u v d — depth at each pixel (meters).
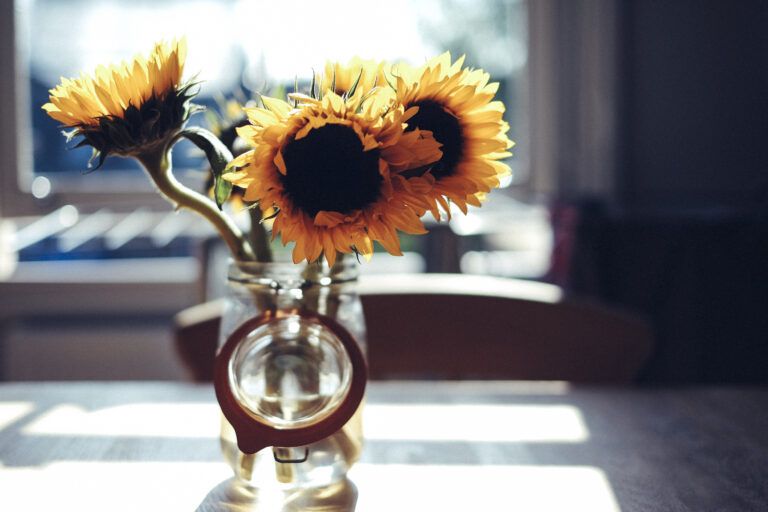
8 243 2.40
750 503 0.86
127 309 2.33
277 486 0.85
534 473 0.91
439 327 1.25
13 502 0.86
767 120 2.22
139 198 2.41
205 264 2.00
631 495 0.87
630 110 2.25
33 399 1.12
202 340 1.25
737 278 1.89
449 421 1.05
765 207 2.04
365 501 0.86
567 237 1.98
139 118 0.78
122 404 1.10
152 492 0.87
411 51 2.37
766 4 2.20
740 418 1.06
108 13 2.38
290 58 2.34
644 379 1.94
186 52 0.80
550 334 1.25
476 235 2.19
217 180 0.80
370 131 0.75
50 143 2.40
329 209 0.75
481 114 0.80
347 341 0.84
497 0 2.38
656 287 1.91
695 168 2.26
